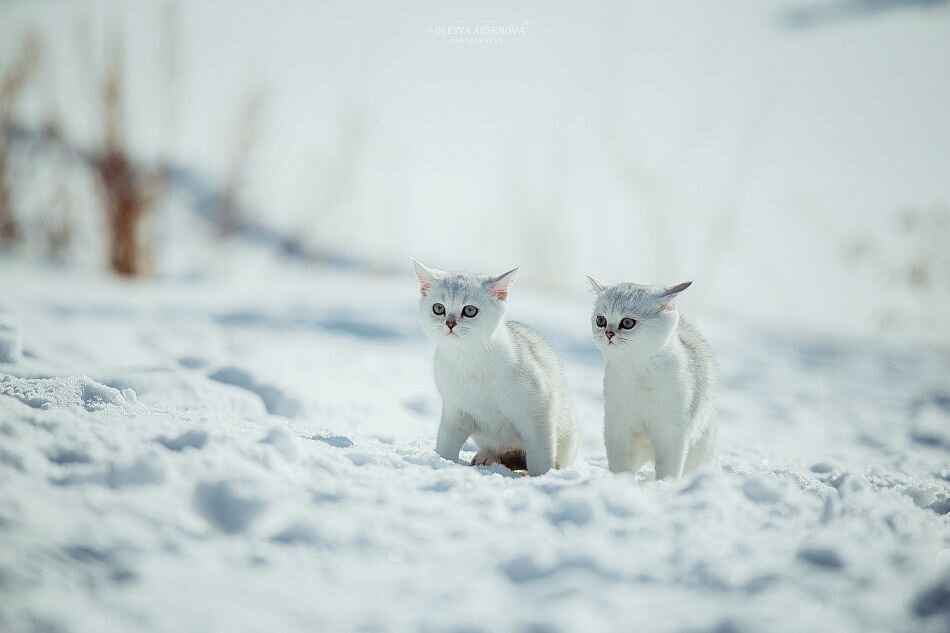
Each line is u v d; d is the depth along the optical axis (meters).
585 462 19.92
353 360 33.69
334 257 60.47
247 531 10.12
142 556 9.00
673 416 16.09
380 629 8.02
